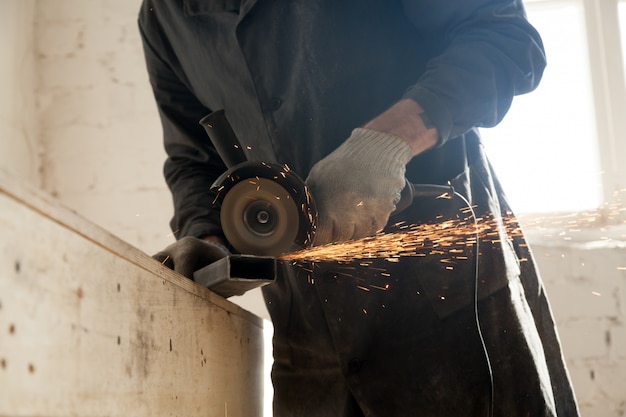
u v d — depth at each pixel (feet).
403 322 4.16
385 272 4.18
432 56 4.42
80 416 2.14
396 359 4.13
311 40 4.24
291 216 3.49
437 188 3.98
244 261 3.32
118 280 2.45
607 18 10.46
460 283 4.10
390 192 3.56
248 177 3.54
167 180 5.28
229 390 3.97
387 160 3.58
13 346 1.79
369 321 4.19
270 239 3.48
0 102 10.74
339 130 4.24
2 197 1.77
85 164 11.31
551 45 10.61
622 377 9.30
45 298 1.95
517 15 4.16
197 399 3.32
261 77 4.34
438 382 4.04
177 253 3.90
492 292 4.20
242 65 4.39
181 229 4.94
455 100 3.78
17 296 1.82
